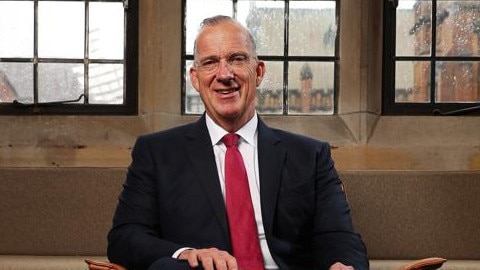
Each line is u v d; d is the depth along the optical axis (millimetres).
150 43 4113
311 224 2945
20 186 3805
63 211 3795
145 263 2658
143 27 4137
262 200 2859
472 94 4246
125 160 4047
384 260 3766
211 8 4227
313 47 4238
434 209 3824
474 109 4180
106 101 4195
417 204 3822
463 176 3854
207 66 2891
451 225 3820
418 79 4250
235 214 2818
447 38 4246
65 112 4180
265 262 2822
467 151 4102
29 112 4164
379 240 3797
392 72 4227
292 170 2930
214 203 2809
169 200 2848
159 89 4102
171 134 2982
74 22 4207
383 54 4227
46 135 4086
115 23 4203
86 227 3785
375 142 4113
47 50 4203
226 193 2848
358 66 4141
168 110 4117
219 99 2883
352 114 4145
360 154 4090
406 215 3814
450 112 4191
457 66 4246
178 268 2445
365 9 4129
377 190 3820
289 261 2859
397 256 3801
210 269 2381
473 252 3814
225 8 4230
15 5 4199
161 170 2893
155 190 2896
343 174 3832
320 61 4230
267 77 4223
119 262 2768
